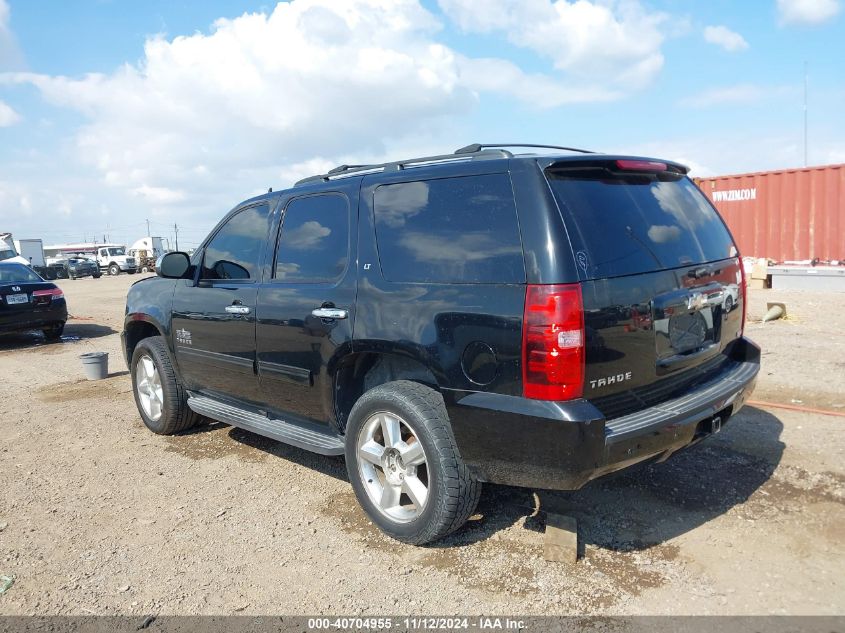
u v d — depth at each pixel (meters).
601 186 3.17
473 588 3.03
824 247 13.66
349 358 3.68
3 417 6.36
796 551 3.23
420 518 3.29
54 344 11.65
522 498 3.94
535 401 2.82
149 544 3.59
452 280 3.14
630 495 3.92
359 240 3.66
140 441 5.42
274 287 4.15
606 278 2.89
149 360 5.54
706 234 3.67
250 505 4.05
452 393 3.10
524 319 2.83
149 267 49.84
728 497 3.84
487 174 3.12
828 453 4.41
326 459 4.84
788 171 14.00
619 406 2.99
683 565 3.15
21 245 45.81
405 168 3.66
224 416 4.66
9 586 3.21
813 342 8.10
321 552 3.43
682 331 3.30
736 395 3.46
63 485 4.49
